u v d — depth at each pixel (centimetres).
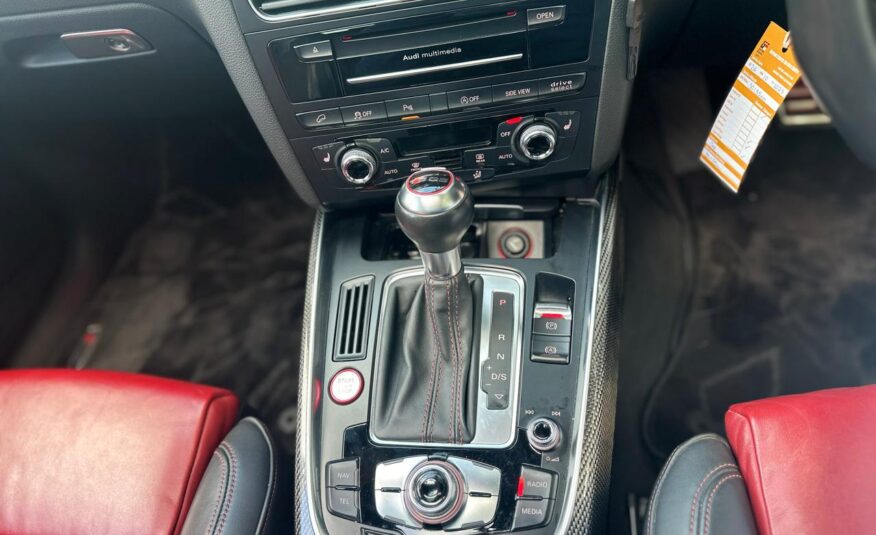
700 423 155
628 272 176
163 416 106
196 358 182
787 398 98
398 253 131
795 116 202
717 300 173
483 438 105
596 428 106
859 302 172
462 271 102
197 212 210
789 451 91
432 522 99
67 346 187
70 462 103
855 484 88
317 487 106
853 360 163
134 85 135
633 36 95
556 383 107
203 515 98
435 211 87
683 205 187
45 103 142
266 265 198
